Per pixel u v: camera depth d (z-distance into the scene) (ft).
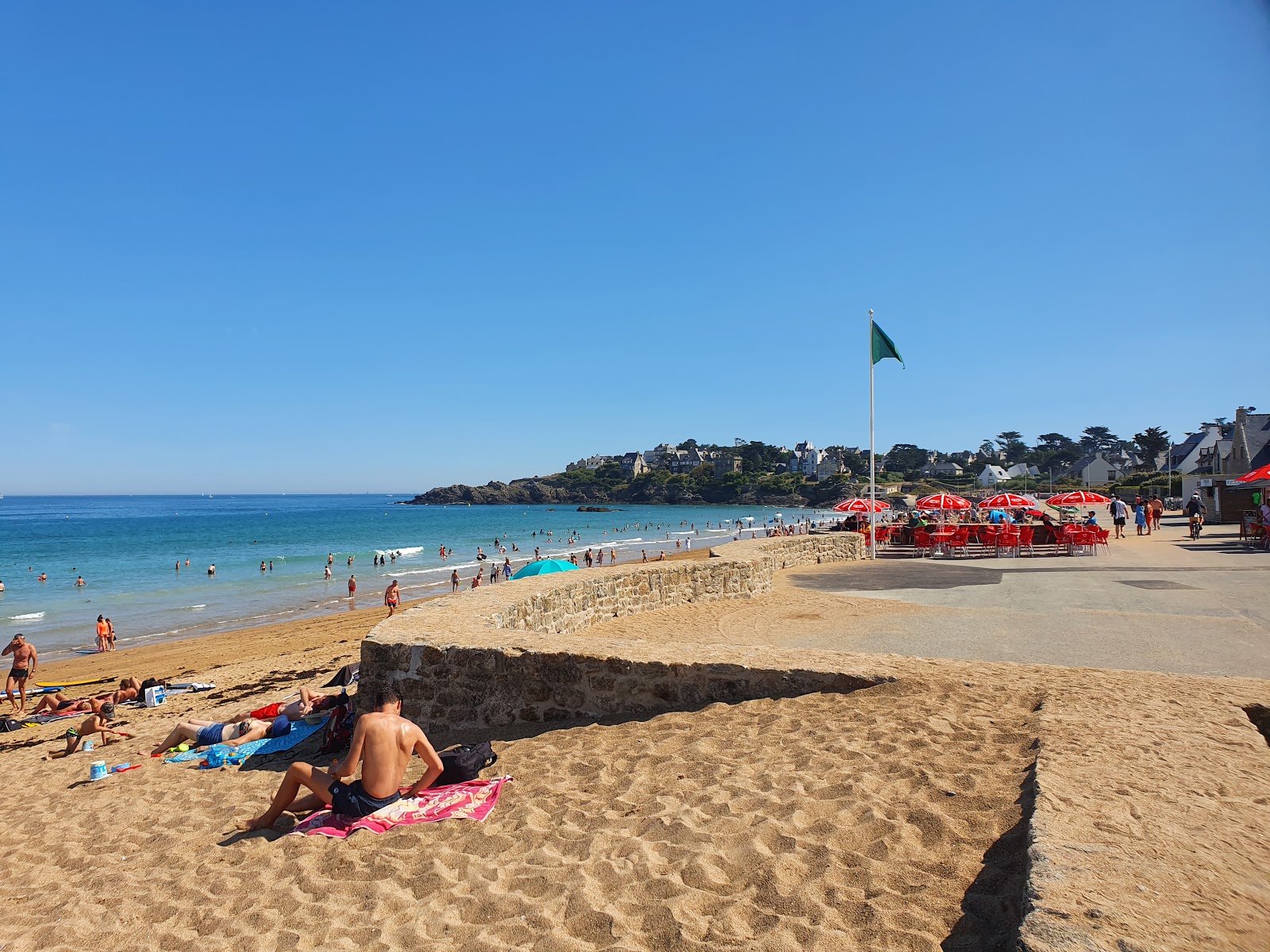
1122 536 86.38
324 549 210.38
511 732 21.63
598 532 284.41
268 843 15.96
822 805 12.90
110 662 64.13
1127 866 8.70
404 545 225.97
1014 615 37.42
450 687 23.35
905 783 13.26
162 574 145.18
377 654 24.34
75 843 18.75
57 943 12.63
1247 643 29.19
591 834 13.37
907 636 33.06
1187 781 11.64
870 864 10.77
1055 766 12.48
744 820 12.77
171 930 12.52
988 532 75.36
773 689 19.88
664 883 11.18
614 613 41.60
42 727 38.65
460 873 12.86
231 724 26.66
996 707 16.94
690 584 46.65
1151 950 7.00
